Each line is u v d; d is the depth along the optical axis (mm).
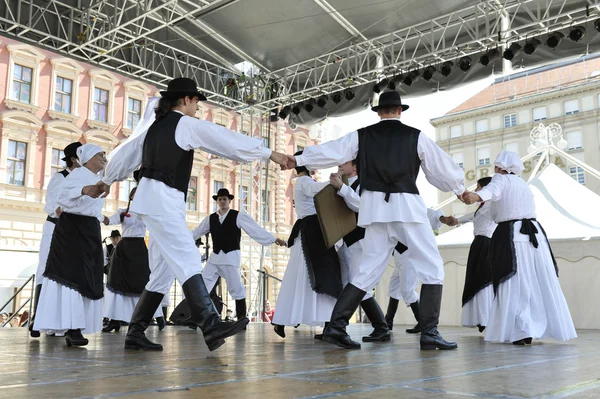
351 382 1713
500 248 3729
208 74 10125
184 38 9539
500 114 32719
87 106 18047
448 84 8711
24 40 7852
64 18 8234
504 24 7965
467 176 33500
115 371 2043
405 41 8688
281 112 10078
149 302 3115
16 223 16125
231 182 21438
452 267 6797
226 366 2211
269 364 2283
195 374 1937
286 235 22891
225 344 3557
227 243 5988
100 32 8117
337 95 9578
